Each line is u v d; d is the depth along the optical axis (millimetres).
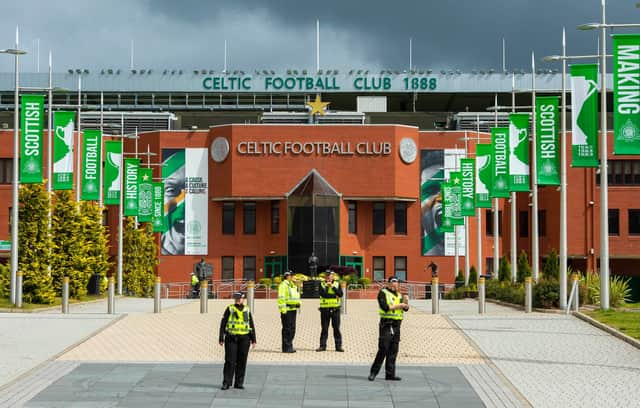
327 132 75500
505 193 47781
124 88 106062
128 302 48188
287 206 72188
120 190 54219
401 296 20172
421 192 76938
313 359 23281
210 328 29922
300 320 33688
